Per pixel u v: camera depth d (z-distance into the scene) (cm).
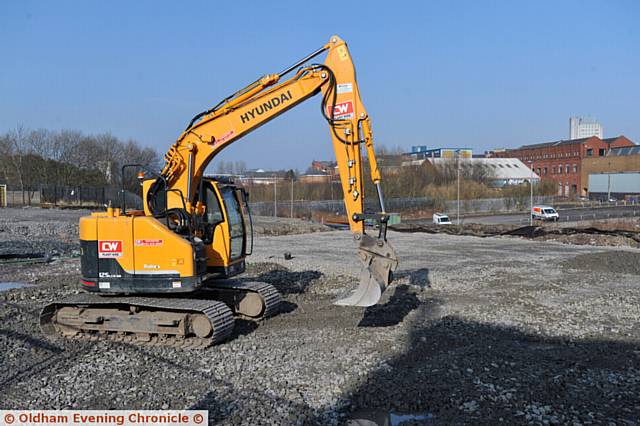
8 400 620
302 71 879
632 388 643
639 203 6444
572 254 1984
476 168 6712
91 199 4753
